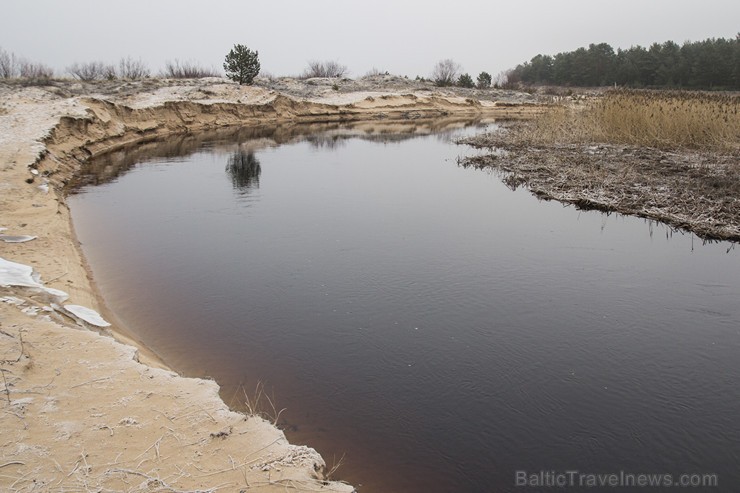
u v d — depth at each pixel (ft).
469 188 48.75
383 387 17.93
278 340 20.93
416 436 15.53
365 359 19.67
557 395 17.66
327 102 140.15
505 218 38.47
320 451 14.67
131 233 34.83
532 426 16.14
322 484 11.63
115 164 61.82
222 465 11.84
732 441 15.66
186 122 98.94
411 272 28.04
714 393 17.88
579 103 102.17
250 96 122.21
